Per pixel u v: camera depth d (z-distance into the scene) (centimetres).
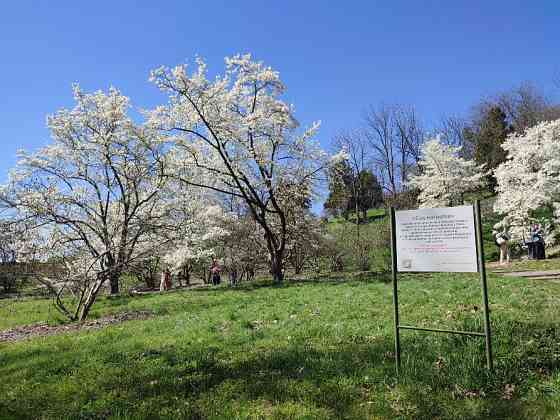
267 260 2783
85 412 473
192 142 2147
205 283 3130
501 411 398
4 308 1795
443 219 491
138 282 2970
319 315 887
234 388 500
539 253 2234
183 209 1886
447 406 414
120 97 1925
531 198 2175
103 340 845
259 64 2064
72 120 1877
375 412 414
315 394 459
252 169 2258
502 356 513
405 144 4628
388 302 972
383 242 2786
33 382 604
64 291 1413
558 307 766
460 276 1527
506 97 5200
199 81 1934
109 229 1750
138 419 444
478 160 4456
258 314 985
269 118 2061
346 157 2308
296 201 2519
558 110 4478
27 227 1388
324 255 2923
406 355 555
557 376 452
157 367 604
